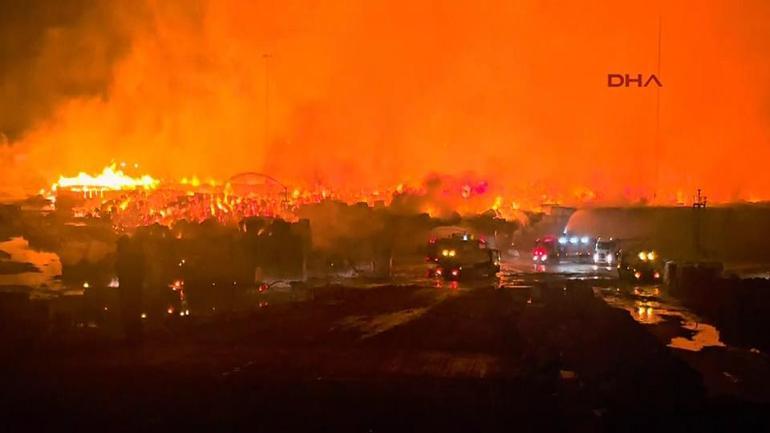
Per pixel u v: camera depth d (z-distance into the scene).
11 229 26.78
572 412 8.24
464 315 15.74
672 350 12.88
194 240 19.11
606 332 13.68
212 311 16.14
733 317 16.27
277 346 11.90
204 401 8.41
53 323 13.26
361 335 13.07
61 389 8.88
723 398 9.34
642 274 24.64
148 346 11.70
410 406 8.32
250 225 21.64
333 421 7.70
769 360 12.12
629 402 8.92
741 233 31.89
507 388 9.20
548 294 19.70
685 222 32.34
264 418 7.77
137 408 8.09
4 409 8.02
